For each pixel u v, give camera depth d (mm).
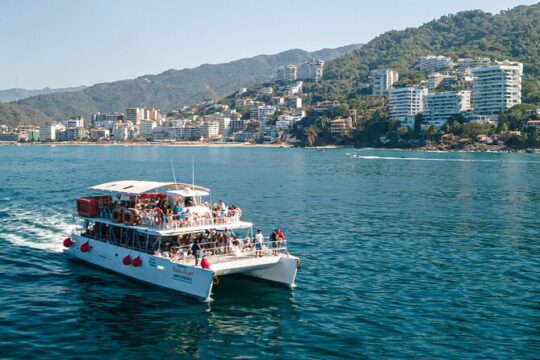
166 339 24297
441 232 49938
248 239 33562
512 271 36125
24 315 26984
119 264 33781
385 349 23406
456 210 64375
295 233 48469
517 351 23297
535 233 49906
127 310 27766
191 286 29344
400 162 168125
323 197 75625
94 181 97312
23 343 23719
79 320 26422
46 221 51562
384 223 54438
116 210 34656
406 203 70062
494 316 27453
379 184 95875
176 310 27797
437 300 29844
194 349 23281
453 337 24734
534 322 26672
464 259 39406
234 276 33812
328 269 36031
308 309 28156
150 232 31719
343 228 51312
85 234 37844
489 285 32812
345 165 153375
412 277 34438
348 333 25094
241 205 66688
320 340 24281
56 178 103875
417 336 24812
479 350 23375
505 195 80312
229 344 23812
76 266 35938
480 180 104812
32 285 31797
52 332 24969
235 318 26797
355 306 28734
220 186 90938
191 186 36125
